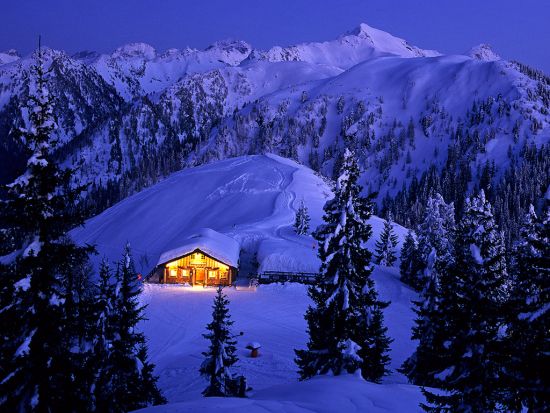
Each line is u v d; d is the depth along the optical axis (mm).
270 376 38156
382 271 82750
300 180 136875
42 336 14773
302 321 55188
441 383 16547
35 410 14406
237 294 65375
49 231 14852
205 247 71750
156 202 134375
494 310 15766
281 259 74812
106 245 116000
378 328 32250
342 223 24125
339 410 17281
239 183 136125
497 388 15477
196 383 36688
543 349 13664
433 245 32156
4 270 14461
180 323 52125
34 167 14359
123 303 25656
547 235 14453
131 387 25062
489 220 44469
